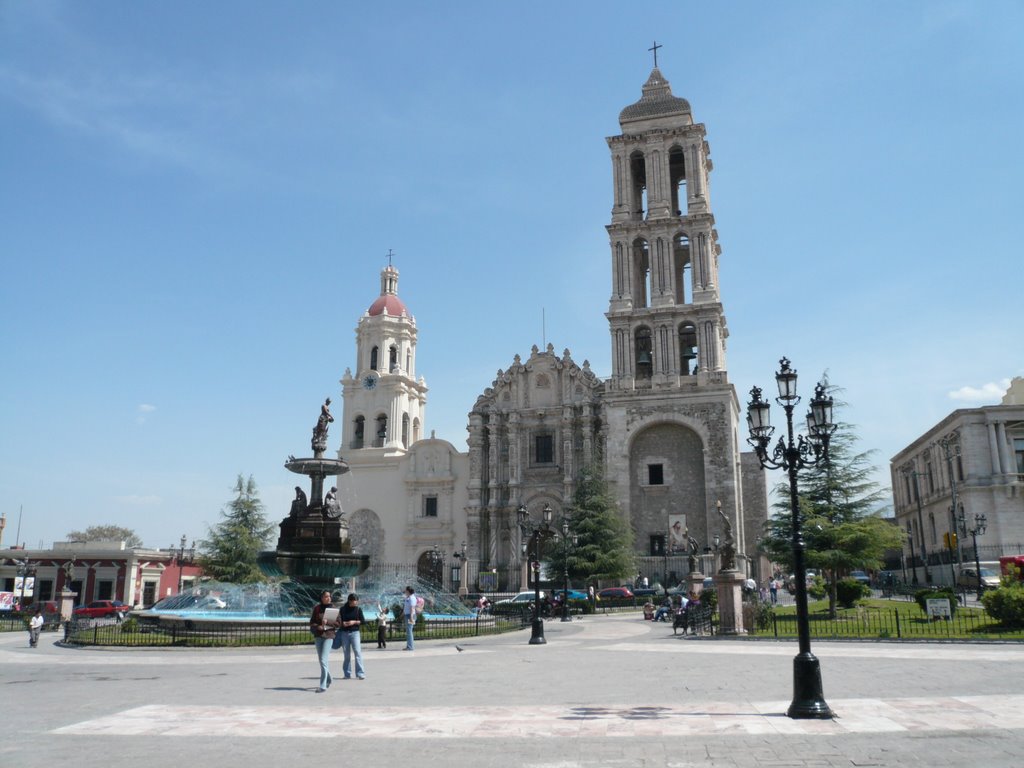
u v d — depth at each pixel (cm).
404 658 2398
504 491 7450
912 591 5584
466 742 1134
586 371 7394
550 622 4216
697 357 6738
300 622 3003
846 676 1761
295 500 3731
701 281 6819
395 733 1200
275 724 1278
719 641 2819
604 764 1003
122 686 1792
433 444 7762
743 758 1023
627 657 2322
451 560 7469
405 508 7719
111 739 1173
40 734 1212
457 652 2583
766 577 8269
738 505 6500
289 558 3497
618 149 7306
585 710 1379
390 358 8375
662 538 6531
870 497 4144
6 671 2158
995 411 6494
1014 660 2020
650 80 7562
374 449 7950
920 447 8269
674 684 1702
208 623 3017
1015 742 1091
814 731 1174
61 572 6950
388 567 7531
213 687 1755
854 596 4150
